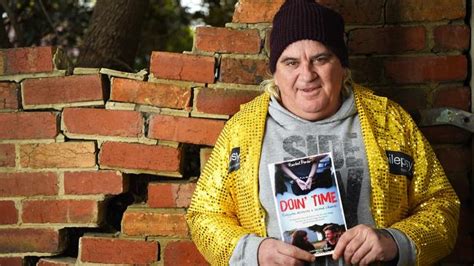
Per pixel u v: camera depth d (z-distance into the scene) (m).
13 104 2.45
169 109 2.43
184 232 2.44
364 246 1.80
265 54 2.41
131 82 2.42
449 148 2.45
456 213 2.03
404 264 1.85
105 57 3.21
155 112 2.43
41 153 2.45
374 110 2.02
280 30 1.96
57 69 2.43
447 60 2.41
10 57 2.44
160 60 2.42
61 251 2.49
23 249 2.48
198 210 2.05
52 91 2.43
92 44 3.22
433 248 1.91
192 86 2.43
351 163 1.93
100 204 2.45
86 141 2.44
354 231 1.81
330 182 1.86
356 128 1.98
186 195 2.45
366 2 2.41
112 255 2.45
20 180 2.46
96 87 2.42
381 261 1.87
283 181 1.88
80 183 2.45
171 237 2.45
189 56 2.42
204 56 2.42
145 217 2.44
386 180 1.94
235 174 2.00
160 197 2.46
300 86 1.92
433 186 2.02
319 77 1.93
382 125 2.00
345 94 2.05
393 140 1.99
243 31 2.41
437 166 2.05
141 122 2.43
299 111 1.97
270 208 1.93
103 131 2.43
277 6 2.40
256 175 1.95
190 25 4.79
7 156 2.46
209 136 2.43
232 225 1.97
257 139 1.98
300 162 1.89
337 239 1.83
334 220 1.84
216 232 1.96
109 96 2.45
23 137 2.45
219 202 2.04
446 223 1.96
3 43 3.40
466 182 2.45
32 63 2.43
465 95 2.41
